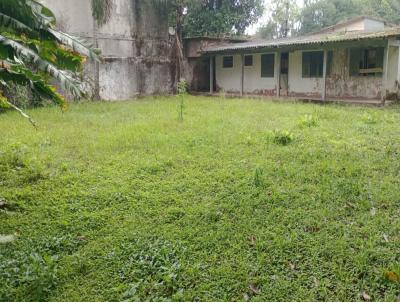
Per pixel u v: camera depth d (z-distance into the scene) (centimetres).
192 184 529
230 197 475
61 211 445
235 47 1775
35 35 415
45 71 416
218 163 621
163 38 1923
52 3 1498
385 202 448
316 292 293
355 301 282
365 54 1464
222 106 1345
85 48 447
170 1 1916
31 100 1266
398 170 564
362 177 537
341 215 420
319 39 1445
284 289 296
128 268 327
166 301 282
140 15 1806
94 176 568
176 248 354
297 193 480
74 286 307
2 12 401
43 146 746
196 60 2114
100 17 1631
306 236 371
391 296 282
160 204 462
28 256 339
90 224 412
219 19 2223
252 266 326
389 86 1427
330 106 1315
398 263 318
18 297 291
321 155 650
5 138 801
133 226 405
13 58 397
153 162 625
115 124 982
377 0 3244
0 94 512
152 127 920
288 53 1745
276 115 1109
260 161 623
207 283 306
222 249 357
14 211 450
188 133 846
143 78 1859
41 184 534
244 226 398
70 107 1328
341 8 3325
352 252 340
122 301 287
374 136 795
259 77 1877
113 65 1714
